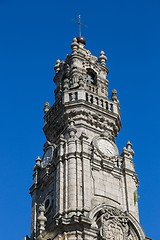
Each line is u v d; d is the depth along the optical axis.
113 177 60.62
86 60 72.31
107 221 55.56
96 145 61.88
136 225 57.50
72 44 73.69
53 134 66.50
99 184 58.69
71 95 66.00
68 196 56.06
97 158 60.94
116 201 58.72
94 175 59.03
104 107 67.06
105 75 73.62
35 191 63.66
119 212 57.19
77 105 64.62
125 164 62.22
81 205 55.28
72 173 57.47
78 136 62.22
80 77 69.50
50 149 64.31
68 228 53.03
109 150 62.78
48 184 61.66
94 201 56.88
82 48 74.44
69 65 72.25
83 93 65.81
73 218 52.97
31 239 59.91
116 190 59.78
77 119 63.75
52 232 53.56
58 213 54.84
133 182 61.66
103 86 71.81
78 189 56.25
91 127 63.81
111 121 66.19
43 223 55.78
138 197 60.94
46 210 58.44
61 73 73.69
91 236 53.03
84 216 53.31
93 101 66.50
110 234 54.84
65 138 62.78
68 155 59.03
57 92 72.88
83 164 58.19
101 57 75.19
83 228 52.84
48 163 62.66
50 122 67.62
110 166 60.78
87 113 64.19
